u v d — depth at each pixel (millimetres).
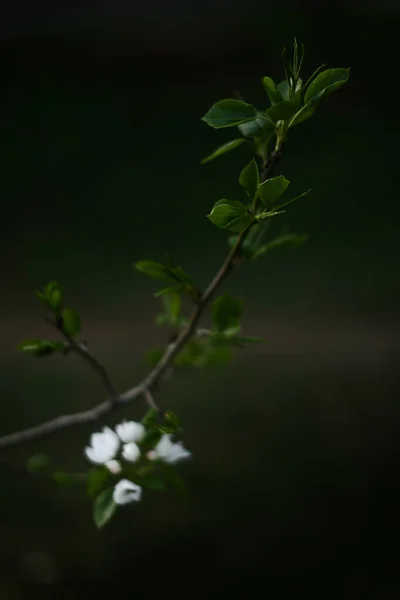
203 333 1279
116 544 2107
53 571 1978
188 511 2225
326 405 2799
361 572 2045
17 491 2236
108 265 4914
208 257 5027
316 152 6566
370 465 2453
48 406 2705
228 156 6695
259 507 2260
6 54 8273
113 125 7266
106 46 8453
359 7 8789
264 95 7887
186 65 8328
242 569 2025
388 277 4574
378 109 7398
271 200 1162
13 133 7039
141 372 3059
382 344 3527
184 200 5988
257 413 2711
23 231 5457
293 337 3645
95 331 3748
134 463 1207
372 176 6172
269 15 8758
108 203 5953
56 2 8820
